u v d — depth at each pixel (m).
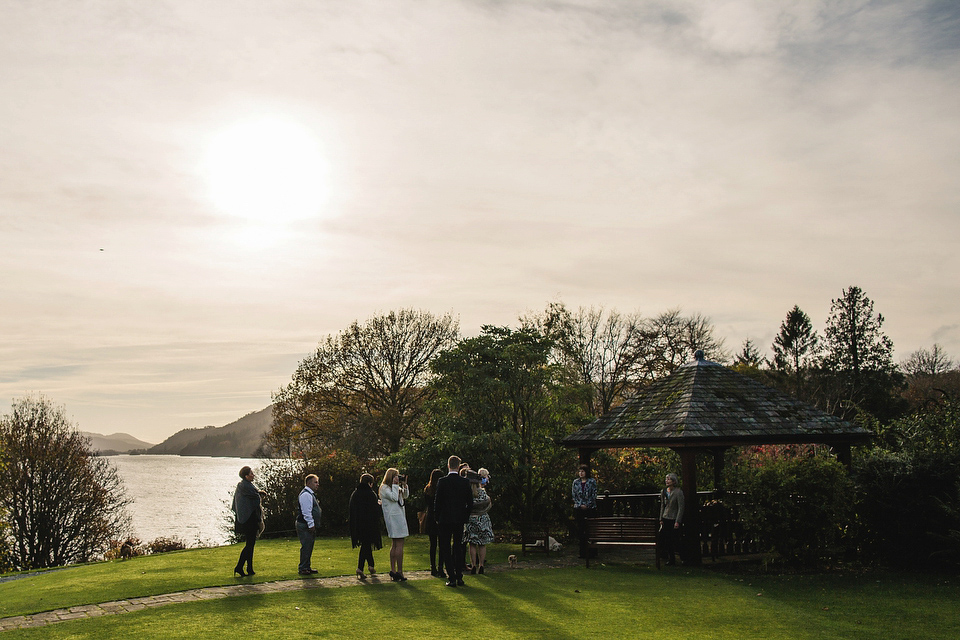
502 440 20.45
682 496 15.63
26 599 11.88
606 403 49.06
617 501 19.50
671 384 18.64
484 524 14.21
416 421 37.31
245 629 9.48
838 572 14.54
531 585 12.82
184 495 74.69
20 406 34.00
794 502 14.91
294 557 16.61
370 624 9.78
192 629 9.48
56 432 33.91
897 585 13.05
